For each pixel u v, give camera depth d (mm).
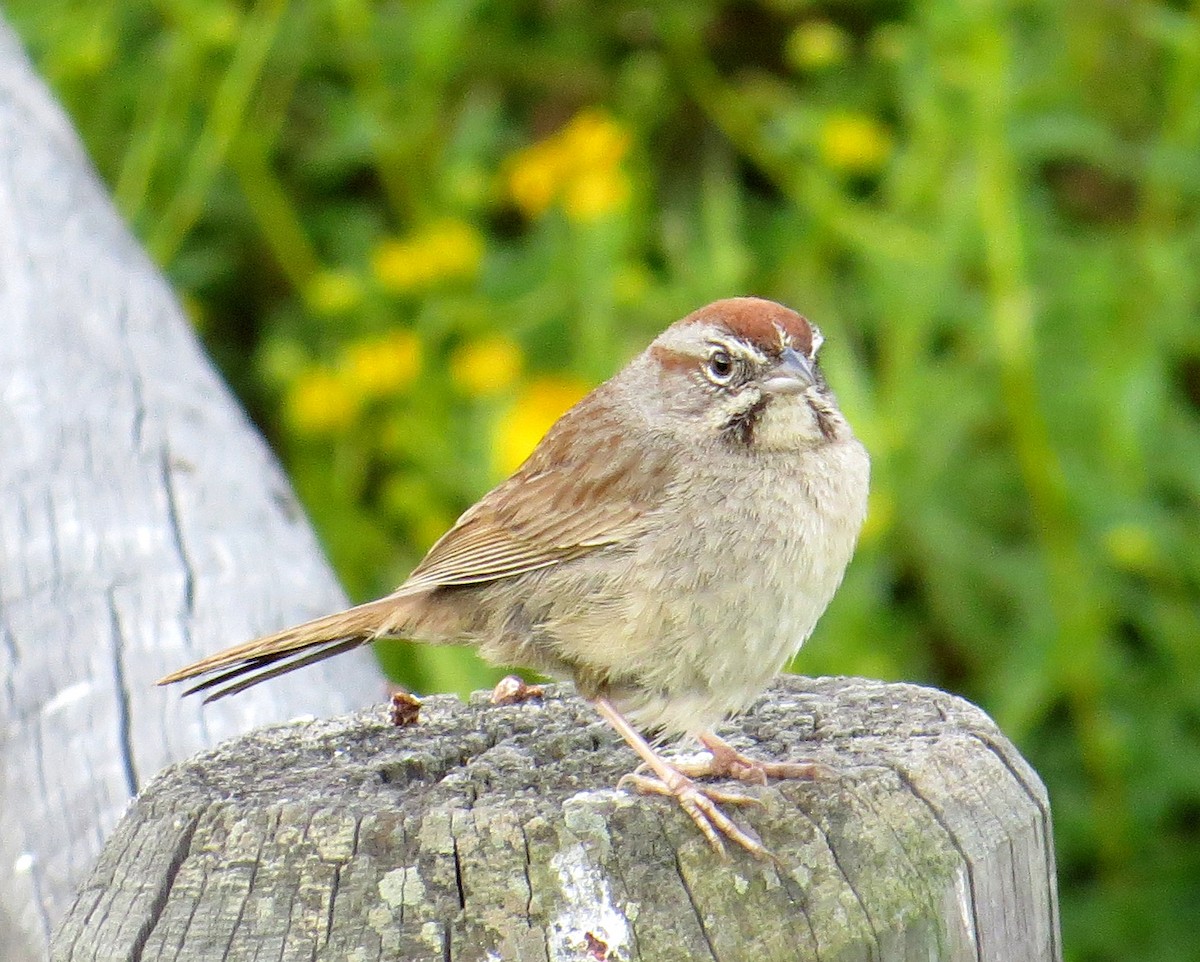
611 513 7164
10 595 7836
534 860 5070
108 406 8969
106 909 5156
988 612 11523
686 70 13617
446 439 12141
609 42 14266
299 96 14203
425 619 7406
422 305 12609
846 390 10930
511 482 7570
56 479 8398
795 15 14523
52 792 6859
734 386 7285
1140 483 11117
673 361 7500
